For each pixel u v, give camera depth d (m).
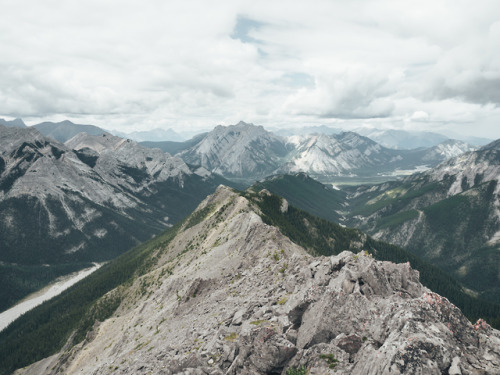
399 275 46.31
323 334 33.38
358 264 48.22
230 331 46.84
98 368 79.50
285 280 62.31
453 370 23.19
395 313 29.72
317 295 38.72
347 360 28.48
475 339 27.11
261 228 136.25
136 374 53.69
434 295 29.70
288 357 31.62
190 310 83.69
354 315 33.91
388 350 24.94
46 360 179.12
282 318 42.59
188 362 40.91
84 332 191.00
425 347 24.36
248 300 62.25
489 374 23.67
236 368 34.25
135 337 93.94
